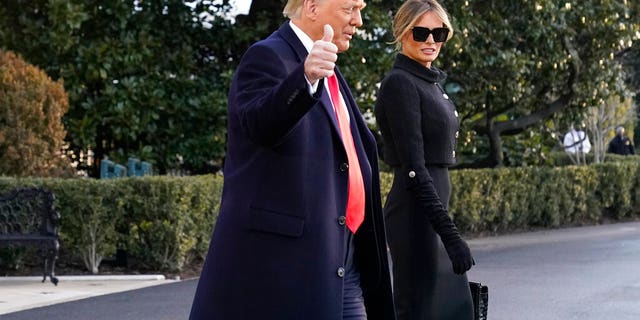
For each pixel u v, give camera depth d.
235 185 4.44
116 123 17.50
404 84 6.23
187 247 13.70
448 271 6.30
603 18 19.73
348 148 4.63
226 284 4.41
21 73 14.85
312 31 4.64
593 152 30.30
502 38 19.00
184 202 13.60
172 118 17.97
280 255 4.36
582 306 10.97
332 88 4.72
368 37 17.91
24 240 12.42
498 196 19.72
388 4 18.14
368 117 18.55
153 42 17.81
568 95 20.98
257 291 4.37
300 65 4.09
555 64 19.67
